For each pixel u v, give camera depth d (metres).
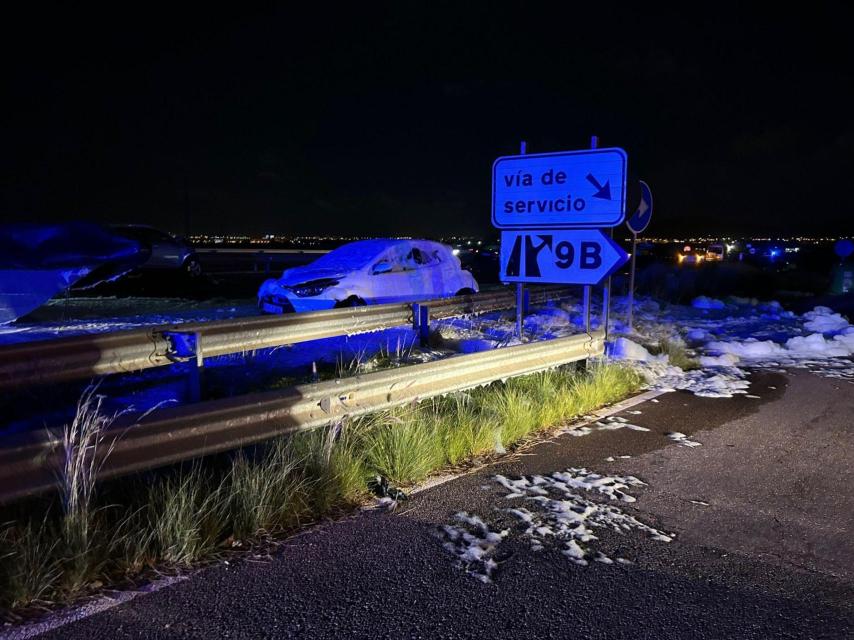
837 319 16.30
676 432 6.80
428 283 13.67
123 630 3.15
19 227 7.16
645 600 3.52
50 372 6.13
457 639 3.14
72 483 3.77
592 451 6.12
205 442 4.49
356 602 3.44
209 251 59.12
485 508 4.71
